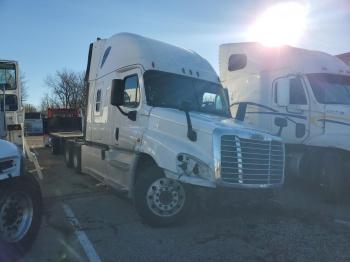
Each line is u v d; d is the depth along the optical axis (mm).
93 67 10438
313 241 6016
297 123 9914
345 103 9438
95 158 9570
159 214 6559
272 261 5270
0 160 5043
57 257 5355
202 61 8734
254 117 10984
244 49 11469
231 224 6793
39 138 34531
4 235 5129
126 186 7594
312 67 9945
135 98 7727
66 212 7578
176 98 7645
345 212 7863
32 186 5449
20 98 13578
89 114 10523
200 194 6250
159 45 8258
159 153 6594
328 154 8984
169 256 5426
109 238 6113
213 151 6148
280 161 6820
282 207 8055
